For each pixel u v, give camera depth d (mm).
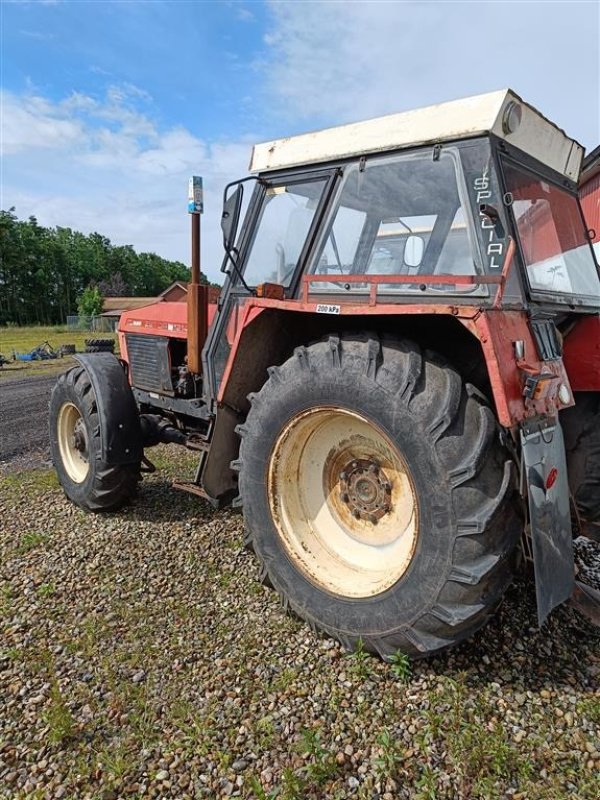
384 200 2453
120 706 2057
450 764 1775
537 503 1904
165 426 4121
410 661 2223
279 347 2859
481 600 1954
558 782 1715
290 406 2383
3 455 6008
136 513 3916
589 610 2248
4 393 11008
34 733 1951
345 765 1784
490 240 2148
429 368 2041
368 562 2410
